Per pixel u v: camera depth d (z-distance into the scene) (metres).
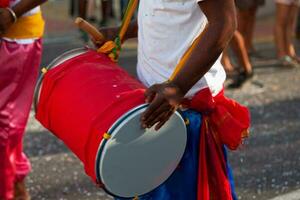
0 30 3.54
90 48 3.05
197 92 2.74
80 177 4.91
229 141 2.78
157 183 2.70
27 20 3.65
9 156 3.78
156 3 2.68
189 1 2.63
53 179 4.87
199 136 2.77
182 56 2.68
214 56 2.51
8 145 3.75
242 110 2.85
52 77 2.84
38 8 3.73
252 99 7.15
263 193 4.66
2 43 3.62
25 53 3.68
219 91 2.82
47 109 2.85
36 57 3.76
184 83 2.52
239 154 5.39
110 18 11.75
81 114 2.62
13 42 3.64
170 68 2.73
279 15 8.79
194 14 2.64
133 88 2.62
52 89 2.82
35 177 4.88
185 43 2.68
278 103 7.00
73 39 10.83
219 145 2.83
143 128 2.53
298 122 6.32
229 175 2.92
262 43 10.58
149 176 2.66
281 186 4.79
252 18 9.06
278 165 5.18
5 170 3.77
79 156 2.69
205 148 2.78
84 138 2.58
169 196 2.79
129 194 2.66
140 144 2.57
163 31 2.69
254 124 6.22
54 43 10.49
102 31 3.11
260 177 4.94
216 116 2.78
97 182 2.62
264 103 6.99
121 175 2.59
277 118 6.44
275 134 5.93
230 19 2.51
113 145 2.51
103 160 2.52
